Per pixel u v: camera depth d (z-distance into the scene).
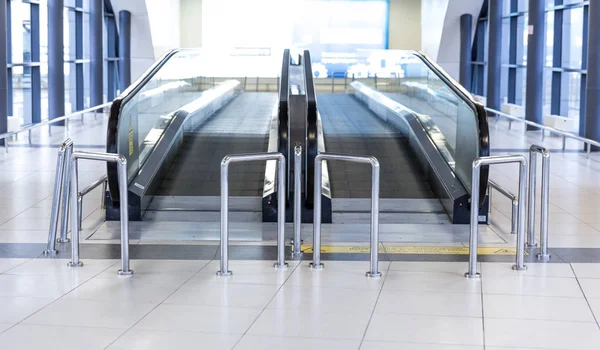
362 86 15.37
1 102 13.82
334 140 11.02
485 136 7.72
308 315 5.04
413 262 6.46
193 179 9.63
